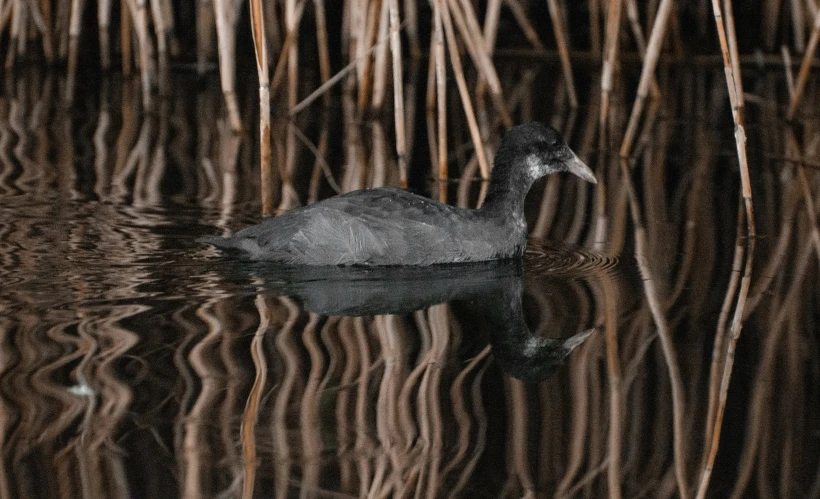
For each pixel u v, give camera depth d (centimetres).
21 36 2055
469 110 1439
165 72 1914
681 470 721
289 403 774
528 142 1159
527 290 1051
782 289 1046
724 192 1422
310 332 909
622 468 718
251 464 689
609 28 1606
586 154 1620
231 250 1100
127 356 833
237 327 908
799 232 1238
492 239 1134
